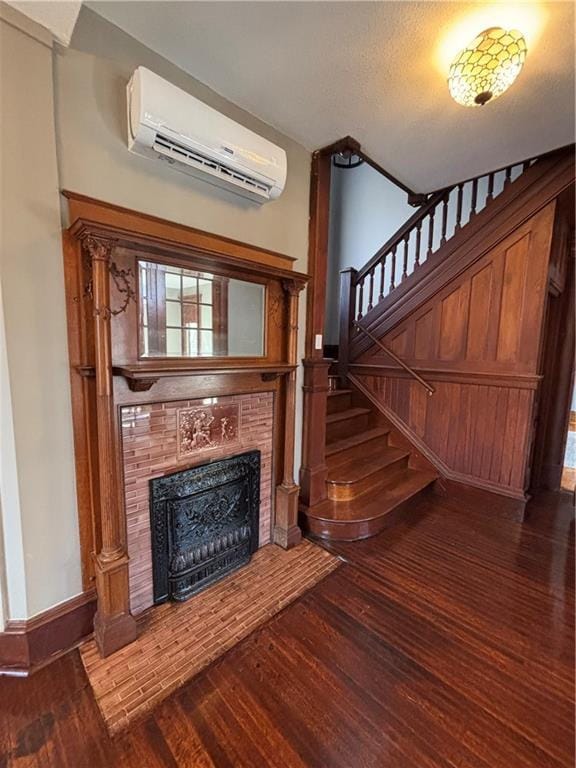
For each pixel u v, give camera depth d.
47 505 1.46
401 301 3.31
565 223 3.00
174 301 1.69
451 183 2.85
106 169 1.47
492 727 1.24
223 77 1.69
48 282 1.37
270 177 1.82
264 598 1.87
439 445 3.16
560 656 1.53
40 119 1.30
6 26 1.21
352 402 3.71
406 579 2.03
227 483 2.01
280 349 2.22
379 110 1.91
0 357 1.30
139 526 1.69
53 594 1.50
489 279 2.80
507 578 2.05
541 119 1.96
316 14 1.36
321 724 1.25
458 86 1.55
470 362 2.94
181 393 1.77
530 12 1.33
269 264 2.13
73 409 1.48
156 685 1.38
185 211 1.73
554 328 3.26
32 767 1.11
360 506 2.60
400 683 1.40
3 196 1.25
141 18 1.40
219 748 1.17
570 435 3.46
